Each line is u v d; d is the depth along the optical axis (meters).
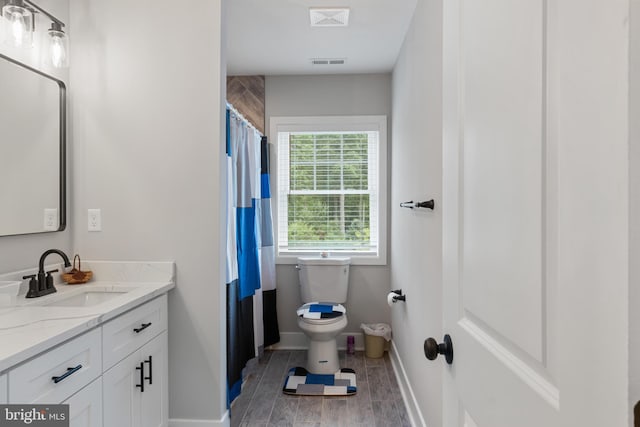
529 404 0.52
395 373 2.79
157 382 1.75
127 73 1.91
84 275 1.83
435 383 1.67
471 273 0.74
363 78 3.31
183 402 1.92
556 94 0.47
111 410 1.38
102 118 1.92
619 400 0.35
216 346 1.92
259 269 3.04
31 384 1.02
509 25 0.59
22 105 1.64
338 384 2.59
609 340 0.36
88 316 1.26
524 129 0.54
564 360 0.44
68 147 1.92
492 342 0.65
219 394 1.92
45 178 1.76
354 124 3.32
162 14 1.91
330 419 2.17
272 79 3.35
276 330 3.29
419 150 2.06
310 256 3.37
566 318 0.43
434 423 1.69
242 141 2.59
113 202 1.92
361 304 3.33
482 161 0.69
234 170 2.39
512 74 0.58
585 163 0.40
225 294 2.01
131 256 1.92
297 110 3.35
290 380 2.65
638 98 0.33
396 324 2.85
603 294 0.37
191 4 1.91
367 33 2.53
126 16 1.91
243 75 3.34
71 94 1.92
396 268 2.94
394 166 3.07
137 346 1.56
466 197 0.77
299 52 2.85
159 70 1.91
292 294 3.37
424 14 1.94
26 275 1.64
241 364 2.48
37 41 1.72
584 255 0.40
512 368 0.57
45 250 1.78
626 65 0.34
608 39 0.36
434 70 1.72
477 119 0.71
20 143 1.63
